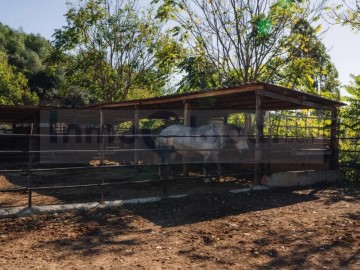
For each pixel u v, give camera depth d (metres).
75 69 25.00
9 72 34.25
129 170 13.05
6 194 8.48
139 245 5.06
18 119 20.30
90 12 24.25
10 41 54.03
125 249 4.89
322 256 4.68
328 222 6.35
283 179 9.92
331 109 11.36
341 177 11.26
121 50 24.86
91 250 4.84
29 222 6.05
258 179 9.80
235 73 17.06
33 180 10.87
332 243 5.18
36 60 52.78
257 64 16.33
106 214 6.66
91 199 7.91
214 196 8.34
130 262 4.41
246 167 11.60
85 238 5.35
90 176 11.63
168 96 11.54
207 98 11.09
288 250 4.89
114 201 7.38
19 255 4.62
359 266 4.37
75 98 41.28
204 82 17.86
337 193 9.23
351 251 4.87
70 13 24.16
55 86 46.75
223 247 5.00
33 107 15.23
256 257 4.63
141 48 25.05
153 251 4.82
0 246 4.95
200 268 4.25
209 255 4.69
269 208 7.42
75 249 4.87
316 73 18.25
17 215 6.33
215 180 10.75
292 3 15.53
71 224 6.04
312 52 17.27
